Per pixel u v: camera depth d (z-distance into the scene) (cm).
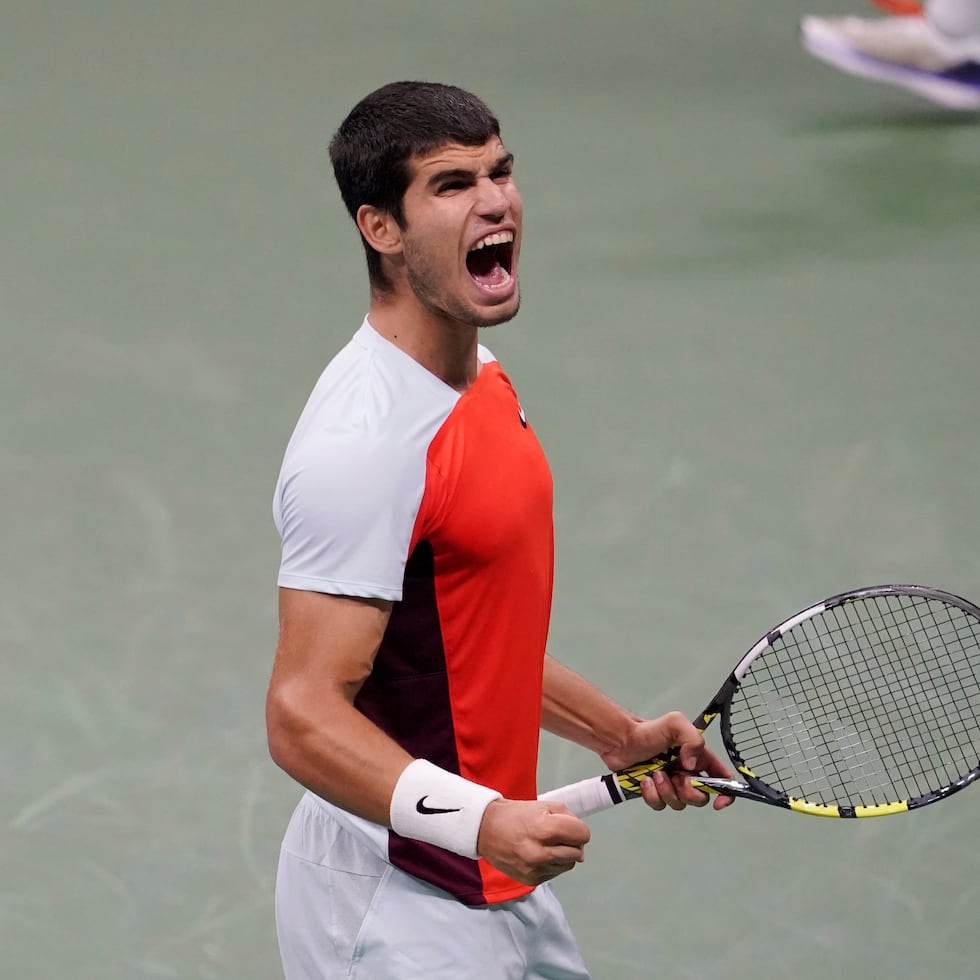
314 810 951
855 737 1452
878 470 2156
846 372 2481
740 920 1363
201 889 1393
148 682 1683
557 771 1546
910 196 3275
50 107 3844
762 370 2491
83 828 1465
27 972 1290
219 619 1805
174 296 2766
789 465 2175
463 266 853
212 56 4306
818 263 2933
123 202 3228
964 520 2017
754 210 3212
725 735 1055
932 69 3684
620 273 2889
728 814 1509
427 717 916
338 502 837
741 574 1894
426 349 888
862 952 1321
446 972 924
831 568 1905
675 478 2141
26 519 2023
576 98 3962
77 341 2570
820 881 1409
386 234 871
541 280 2862
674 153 3562
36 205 3203
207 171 3422
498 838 812
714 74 4197
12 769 1544
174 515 2036
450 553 884
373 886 927
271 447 2228
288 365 2500
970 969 1299
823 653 1551
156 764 1554
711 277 2870
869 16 4781
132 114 3800
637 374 2478
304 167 3453
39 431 2261
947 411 2331
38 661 1720
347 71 4175
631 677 1678
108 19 4650
